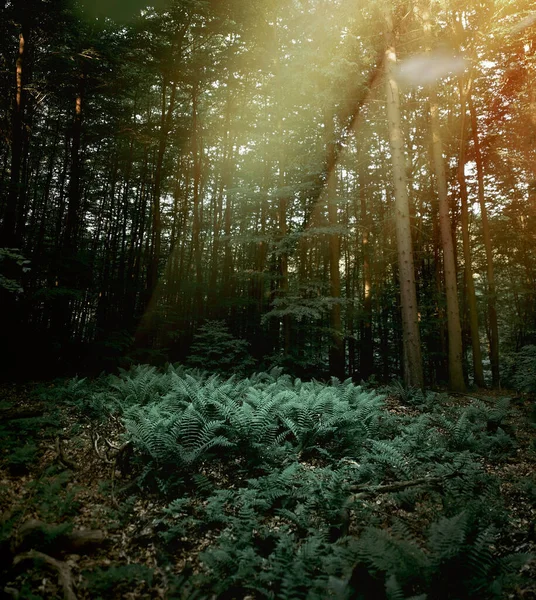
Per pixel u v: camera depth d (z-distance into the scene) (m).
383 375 19.73
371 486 5.30
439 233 18.11
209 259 26.36
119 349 13.20
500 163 17.00
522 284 20.77
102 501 4.94
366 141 16.58
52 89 16.08
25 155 17.98
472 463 5.63
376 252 19.16
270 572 3.58
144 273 25.44
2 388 10.25
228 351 12.74
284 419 6.69
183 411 7.16
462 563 3.36
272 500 4.80
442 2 13.16
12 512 4.32
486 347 26.89
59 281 12.74
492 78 15.73
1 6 12.46
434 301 17.61
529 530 4.31
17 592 3.21
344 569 3.42
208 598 3.41
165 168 22.61
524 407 10.05
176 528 4.26
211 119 22.56
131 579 3.56
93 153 20.92
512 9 12.98
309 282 12.37
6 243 11.57
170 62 16.84
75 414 8.26
